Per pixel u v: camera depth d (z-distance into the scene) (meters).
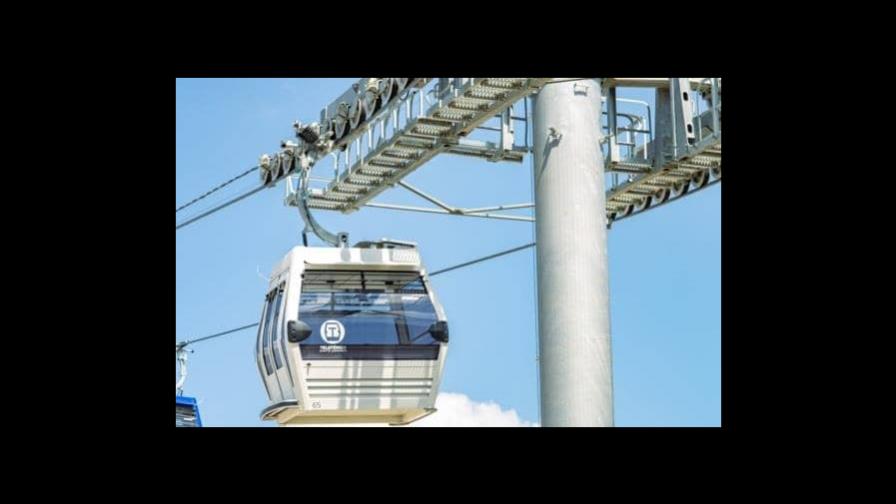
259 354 18.70
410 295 17.39
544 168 14.85
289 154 21.52
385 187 20.73
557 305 14.45
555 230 14.66
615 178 22.53
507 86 16.36
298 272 17.09
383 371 16.86
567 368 14.24
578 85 14.90
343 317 16.88
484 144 20.16
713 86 19.86
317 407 16.61
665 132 21.14
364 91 18.91
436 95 17.67
